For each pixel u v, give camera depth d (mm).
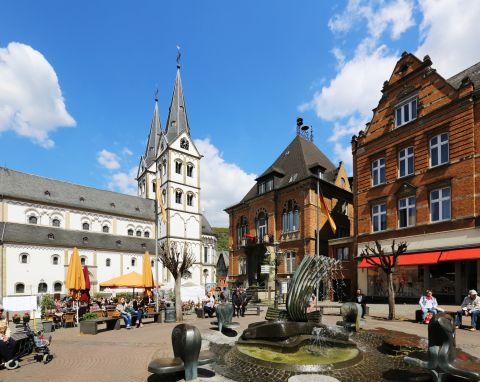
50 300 32594
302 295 10266
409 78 24969
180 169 63906
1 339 8234
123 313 15641
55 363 8727
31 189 52875
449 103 21656
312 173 35469
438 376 6098
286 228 35500
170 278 58344
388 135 25953
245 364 7938
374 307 21328
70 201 56219
